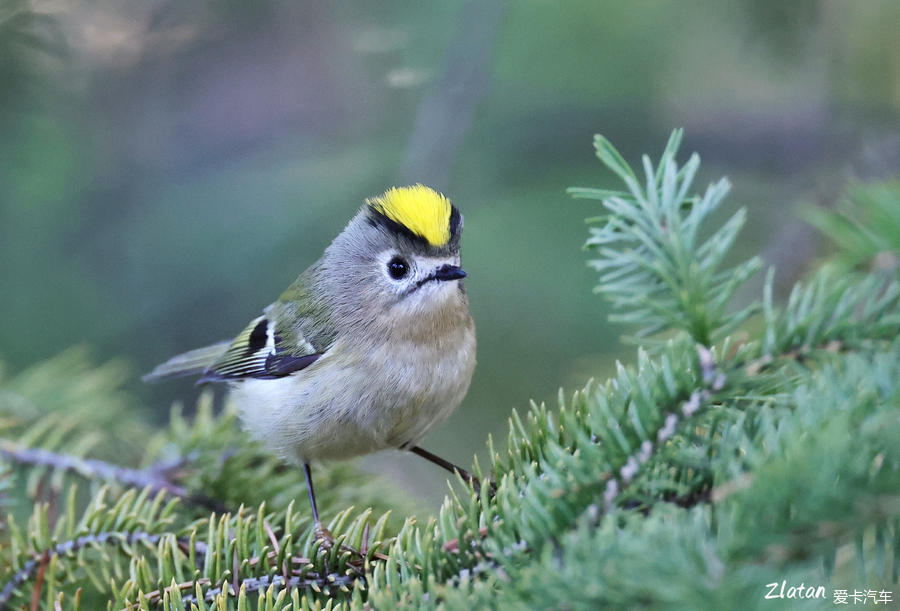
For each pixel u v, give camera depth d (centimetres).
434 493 289
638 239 277
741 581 242
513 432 278
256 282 293
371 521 283
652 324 276
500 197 292
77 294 292
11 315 291
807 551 254
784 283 287
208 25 294
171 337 293
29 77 288
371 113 294
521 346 290
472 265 291
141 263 293
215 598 277
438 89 291
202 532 282
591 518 275
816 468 251
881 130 289
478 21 290
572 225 291
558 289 290
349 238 284
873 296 276
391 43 292
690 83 291
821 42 289
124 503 280
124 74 294
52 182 292
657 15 291
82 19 290
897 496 245
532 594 272
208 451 284
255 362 285
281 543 278
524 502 276
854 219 279
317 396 283
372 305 283
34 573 279
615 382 277
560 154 292
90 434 284
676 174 277
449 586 275
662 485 275
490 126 292
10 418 285
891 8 288
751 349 276
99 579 281
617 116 291
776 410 276
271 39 294
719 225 290
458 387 283
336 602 279
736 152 290
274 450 283
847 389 275
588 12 291
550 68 292
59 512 284
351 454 284
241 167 294
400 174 292
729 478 275
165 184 294
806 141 290
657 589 245
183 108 295
